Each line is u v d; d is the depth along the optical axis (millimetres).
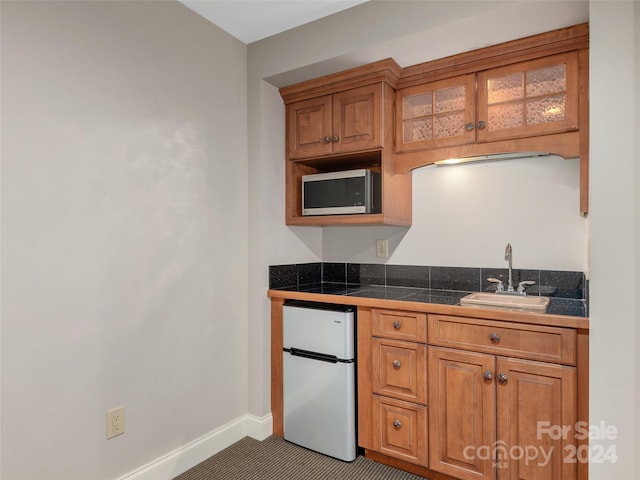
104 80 1678
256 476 1962
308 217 2449
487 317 1711
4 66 1375
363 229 2719
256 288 2381
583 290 2021
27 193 1434
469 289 2334
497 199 2256
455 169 2387
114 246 1711
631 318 1443
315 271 2830
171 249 1960
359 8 2014
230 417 2289
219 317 2223
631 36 1446
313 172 2732
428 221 2473
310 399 2213
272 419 2406
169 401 1941
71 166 1563
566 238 2068
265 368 2373
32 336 1445
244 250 2400
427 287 2469
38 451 1460
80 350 1588
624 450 1457
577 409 1552
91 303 1626
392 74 2180
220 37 2250
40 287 1468
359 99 2250
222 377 2236
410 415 1927
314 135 2422
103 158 1672
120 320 1732
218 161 2229
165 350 1925
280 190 2521
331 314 2129
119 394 1725
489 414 1723
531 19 1722
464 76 2068
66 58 1548
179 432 1990
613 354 1468
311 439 2211
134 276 1789
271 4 2014
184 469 1998
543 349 1605
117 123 1726
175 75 1986
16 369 1403
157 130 1898
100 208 1659
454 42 1928
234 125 2342
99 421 1648
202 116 2133
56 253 1516
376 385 2027
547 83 1872
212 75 2195
